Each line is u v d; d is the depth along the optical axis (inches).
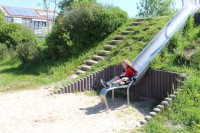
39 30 1342.3
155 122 279.4
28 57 623.2
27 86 481.4
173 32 470.9
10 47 874.8
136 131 268.8
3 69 656.4
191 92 309.4
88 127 296.5
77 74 515.2
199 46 415.8
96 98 410.3
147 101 388.2
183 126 266.2
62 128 295.6
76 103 388.5
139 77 394.9
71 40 582.2
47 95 427.2
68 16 606.9
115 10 636.1
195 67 367.2
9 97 422.6
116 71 457.4
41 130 290.7
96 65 505.0
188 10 546.0
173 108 295.4
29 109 364.8
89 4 620.4
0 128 297.9
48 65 573.6
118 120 315.6
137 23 605.6
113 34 602.2
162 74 379.6
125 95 416.8
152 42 453.4
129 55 479.5
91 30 605.0
